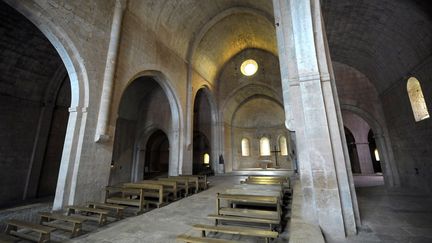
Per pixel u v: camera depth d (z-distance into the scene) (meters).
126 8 9.66
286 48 5.66
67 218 4.82
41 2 6.24
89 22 7.76
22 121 10.48
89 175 7.19
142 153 17.56
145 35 10.94
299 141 4.93
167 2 11.91
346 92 12.24
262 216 4.50
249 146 24.91
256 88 20.98
